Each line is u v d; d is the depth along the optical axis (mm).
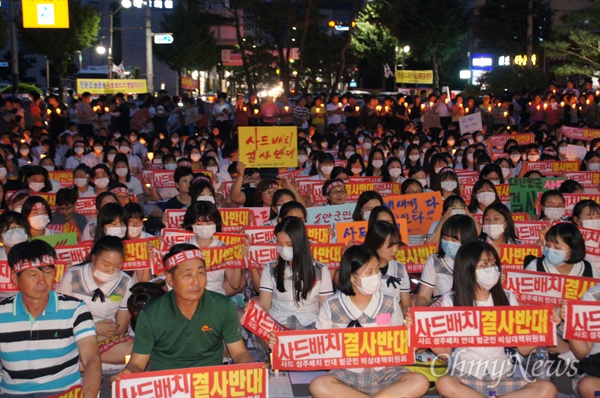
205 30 61594
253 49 36875
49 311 5828
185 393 5762
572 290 7508
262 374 5840
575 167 15555
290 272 7758
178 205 12531
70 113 30000
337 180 12266
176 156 18219
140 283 7785
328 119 29297
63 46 44938
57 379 5906
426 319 6398
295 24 36625
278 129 13969
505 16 52094
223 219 11328
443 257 8008
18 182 13242
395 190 13867
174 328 6098
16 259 5699
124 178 14461
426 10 56000
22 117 27234
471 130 21562
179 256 5953
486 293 6633
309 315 7805
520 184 12812
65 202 10953
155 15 75312
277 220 10117
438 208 11266
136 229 9273
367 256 6391
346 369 6625
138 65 77562
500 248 8852
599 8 36375
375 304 6648
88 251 9062
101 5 68312
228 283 9156
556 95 31969
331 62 39125
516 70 38812
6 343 5785
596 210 9148
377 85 72875
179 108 29922
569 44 37156
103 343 7789
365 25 53500
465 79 67812
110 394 7461
